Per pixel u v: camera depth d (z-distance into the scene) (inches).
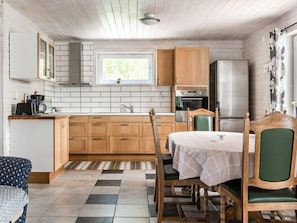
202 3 154.4
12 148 156.3
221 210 92.2
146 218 111.2
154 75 244.1
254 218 103.3
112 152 221.1
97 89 245.1
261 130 77.2
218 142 107.3
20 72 157.9
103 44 243.3
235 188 86.3
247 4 156.5
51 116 156.9
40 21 186.5
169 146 124.0
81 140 220.5
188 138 118.9
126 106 244.5
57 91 243.3
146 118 221.3
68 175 177.0
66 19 182.1
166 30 210.7
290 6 160.4
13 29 161.9
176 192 145.0
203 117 158.2
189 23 192.5
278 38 171.5
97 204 125.8
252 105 225.1
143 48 243.8
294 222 102.7
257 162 78.7
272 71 176.4
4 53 150.9
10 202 64.1
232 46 243.4
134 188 149.9
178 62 226.1
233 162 87.5
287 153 79.4
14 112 161.9
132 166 203.0
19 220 74.4
